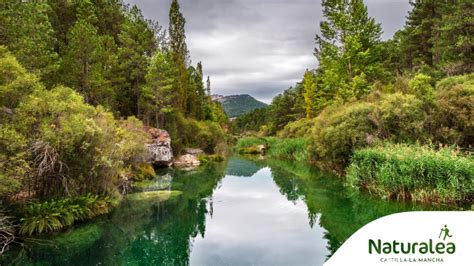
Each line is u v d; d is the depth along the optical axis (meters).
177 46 53.19
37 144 12.76
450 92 19.53
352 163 20.45
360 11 38.38
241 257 11.43
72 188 14.95
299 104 70.75
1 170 11.28
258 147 58.12
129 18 36.31
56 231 13.34
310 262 10.72
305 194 21.31
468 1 26.20
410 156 16.08
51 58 23.00
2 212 12.12
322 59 41.44
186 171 34.06
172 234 14.48
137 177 26.08
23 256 11.45
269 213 17.44
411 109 20.36
